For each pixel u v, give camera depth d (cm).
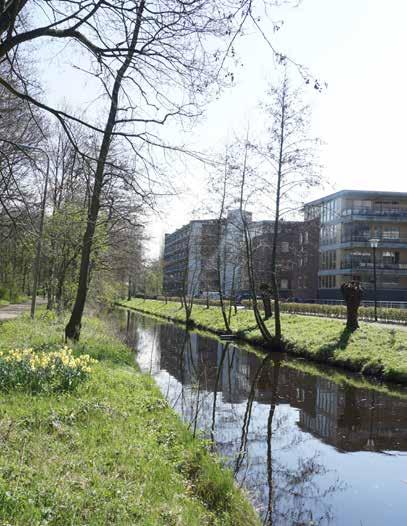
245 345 2766
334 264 6084
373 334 2148
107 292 3397
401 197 6012
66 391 862
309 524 657
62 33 616
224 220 3106
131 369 1422
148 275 5269
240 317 3700
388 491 785
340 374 1864
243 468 859
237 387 1616
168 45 680
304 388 1609
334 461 917
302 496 751
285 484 798
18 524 379
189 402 1320
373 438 1072
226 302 4994
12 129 1239
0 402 748
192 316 4528
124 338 2720
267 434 1080
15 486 439
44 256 2953
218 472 670
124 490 500
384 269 5819
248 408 1323
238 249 3148
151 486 544
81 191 2148
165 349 2547
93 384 961
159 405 930
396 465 908
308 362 2153
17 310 3669
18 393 806
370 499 754
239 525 582
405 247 5844
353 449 995
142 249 3231
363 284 5778
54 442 602
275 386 1644
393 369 1691
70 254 2631
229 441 1007
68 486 473
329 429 1138
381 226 5894
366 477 845
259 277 3619
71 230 2272
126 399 921
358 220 5825
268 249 3569
